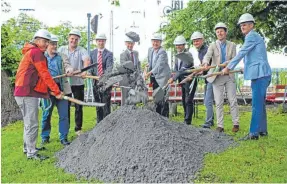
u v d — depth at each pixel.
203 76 7.33
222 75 7.65
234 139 7.07
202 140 6.59
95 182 5.25
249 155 6.06
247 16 6.95
